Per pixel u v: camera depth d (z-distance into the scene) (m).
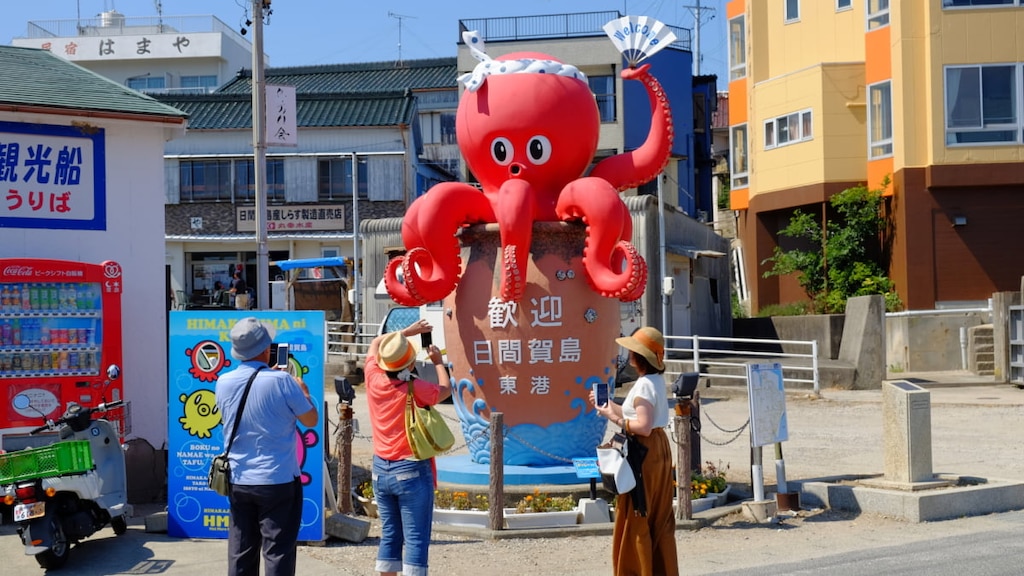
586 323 9.87
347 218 33.97
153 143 11.39
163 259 11.41
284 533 6.39
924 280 25.58
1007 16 25.28
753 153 30.73
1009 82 25.31
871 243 27.48
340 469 9.77
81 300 10.29
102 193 11.10
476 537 9.10
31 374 9.98
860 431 15.75
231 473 6.38
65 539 8.31
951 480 10.36
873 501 9.95
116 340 10.35
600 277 9.62
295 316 9.16
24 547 8.87
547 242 9.84
